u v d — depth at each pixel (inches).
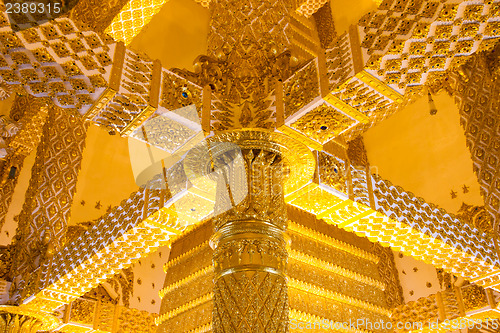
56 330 317.1
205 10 350.0
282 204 187.6
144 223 231.0
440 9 158.6
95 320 331.0
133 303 378.0
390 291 380.5
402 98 179.3
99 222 263.4
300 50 303.7
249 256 167.6
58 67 169.2
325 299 277.1
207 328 262.5
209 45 223.3
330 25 352.8
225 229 176.7
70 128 297.3
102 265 260.5
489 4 154.3
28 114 360.5
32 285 265.9
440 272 371.9
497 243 271.3
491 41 165.3
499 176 270.7
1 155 345.4
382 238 264.4
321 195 229.0
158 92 187.3
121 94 176.4
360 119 184.1
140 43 317.1
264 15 223.5
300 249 278.7
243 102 203.8
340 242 307.0
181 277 304.0
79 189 378.3
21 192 353.7
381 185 253.3
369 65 167.6
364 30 175.6
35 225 274.1
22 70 169.5
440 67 171.9
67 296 277.4
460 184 357.1
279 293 164.7
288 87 195.8
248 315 157.1
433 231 261.9
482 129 283.0
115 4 247.6
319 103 179.6
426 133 381.4
